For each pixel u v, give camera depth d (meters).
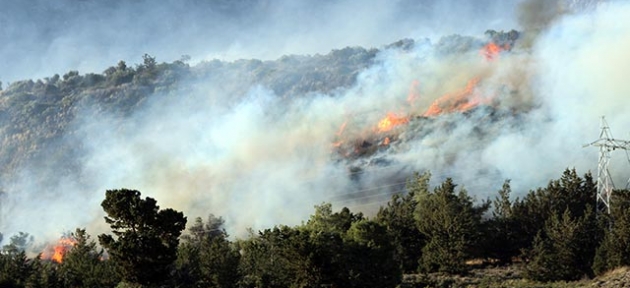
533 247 61.38
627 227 55.34
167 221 49.81
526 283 55.69
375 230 52.69
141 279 48.84
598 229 59.62
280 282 51.62
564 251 56.88
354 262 49.84
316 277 48.94
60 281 57.44
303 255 49.22
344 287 49.59
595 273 55.53
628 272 52.12
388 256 52.19
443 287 55.41
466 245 62.44
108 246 49.28
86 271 56.50
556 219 59.50
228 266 53.56
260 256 55.44
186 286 52.09
